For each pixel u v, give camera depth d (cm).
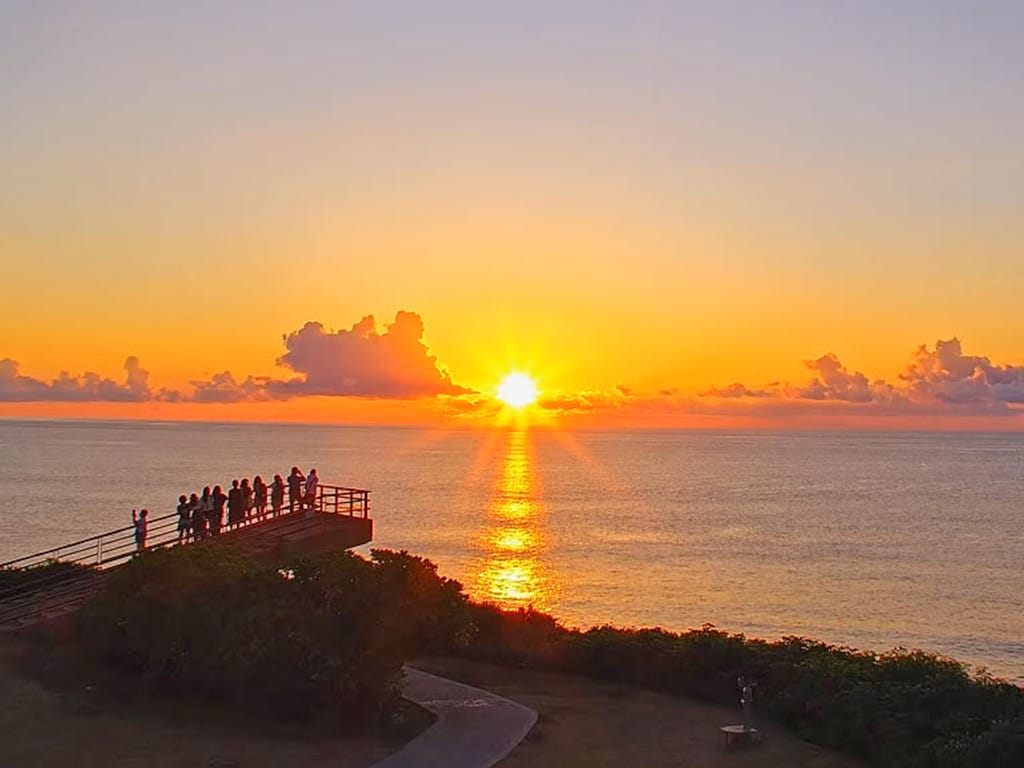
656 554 9044
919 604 6856
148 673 2336
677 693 2631
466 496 15000
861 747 2116
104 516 10806
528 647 2964
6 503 12244
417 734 2186
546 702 2533
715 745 2184
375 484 17325
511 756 2061
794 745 2197
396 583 2331
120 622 2362
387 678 2283
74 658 2398
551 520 11806
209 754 1972
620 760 2070
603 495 15338
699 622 6175
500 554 8938
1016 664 5197
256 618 2203
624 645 2825
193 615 2258
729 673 2598
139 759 1916
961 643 5684
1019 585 7631
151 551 2550
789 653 2664
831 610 6631
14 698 2152
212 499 3416
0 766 1820
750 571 8175
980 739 1947
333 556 2370
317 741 2098
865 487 17212
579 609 6519
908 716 2150
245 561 2464
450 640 2803
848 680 2367
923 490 16600
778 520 11962
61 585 3041
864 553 9231
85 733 2023
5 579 3219
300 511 3544
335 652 2192
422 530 10706
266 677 2266
